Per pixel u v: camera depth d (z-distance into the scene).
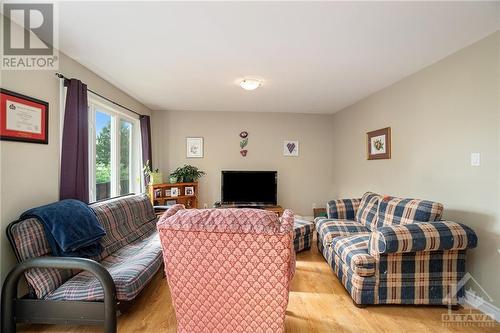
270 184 4.71
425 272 2.04
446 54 2.36
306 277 2.65
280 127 5.02
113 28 1.90
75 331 1.77
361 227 2.97
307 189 5.09
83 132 2.40
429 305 2.09
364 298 2.06
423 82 2.70
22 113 1.88
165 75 2.92
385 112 3.37
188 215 1.37
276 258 1.30
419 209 2.27
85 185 2.42
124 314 1.97
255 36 2.02
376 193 3.55
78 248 1.93
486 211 2.04
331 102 4.18
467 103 2.20
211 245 1.32
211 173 4.90
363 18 1.77
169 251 1.36
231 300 1.39
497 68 1.95
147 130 4.23
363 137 3.93
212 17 1.75
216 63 2.57
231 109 4.75
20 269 1.58
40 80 2.05
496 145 1.97
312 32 1.96
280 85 3.28
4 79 1.75
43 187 2.08
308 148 5.09
